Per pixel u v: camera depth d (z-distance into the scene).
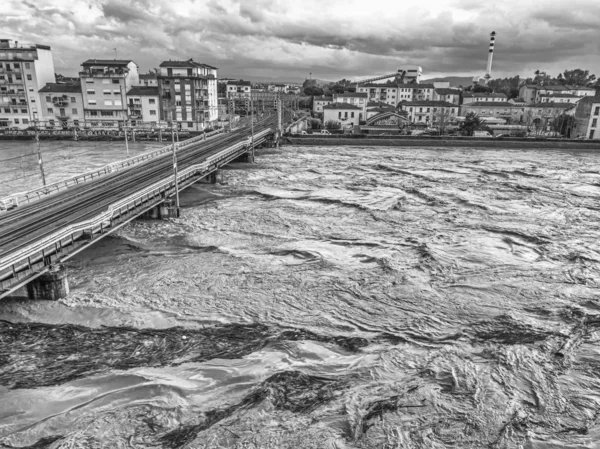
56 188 47.28
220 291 31.77
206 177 66.62
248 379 22.75
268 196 58.22
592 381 23.20
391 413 20.66
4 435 19.02
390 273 34.84
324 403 21.19
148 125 113.88
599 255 39.53
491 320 28.83
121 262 36.19
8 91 112.38
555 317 29.30
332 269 35.59
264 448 18.61
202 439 18.95
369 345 25.97
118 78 113.81
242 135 100.12
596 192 64.19
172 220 46.78
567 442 19.25
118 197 44.50
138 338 26.20
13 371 23.08
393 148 108.25
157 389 21.84
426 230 45.47
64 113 115.06
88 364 23.77
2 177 65.31
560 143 110.75
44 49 116.62
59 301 29.72
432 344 26.19
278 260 37.19
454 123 143.00
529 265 37.19
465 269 36.00
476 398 21.73
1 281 25.86
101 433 19.20
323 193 60.44
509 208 54.56
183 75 115.50
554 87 169.75
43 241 28.47
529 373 23.67
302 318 28.62
